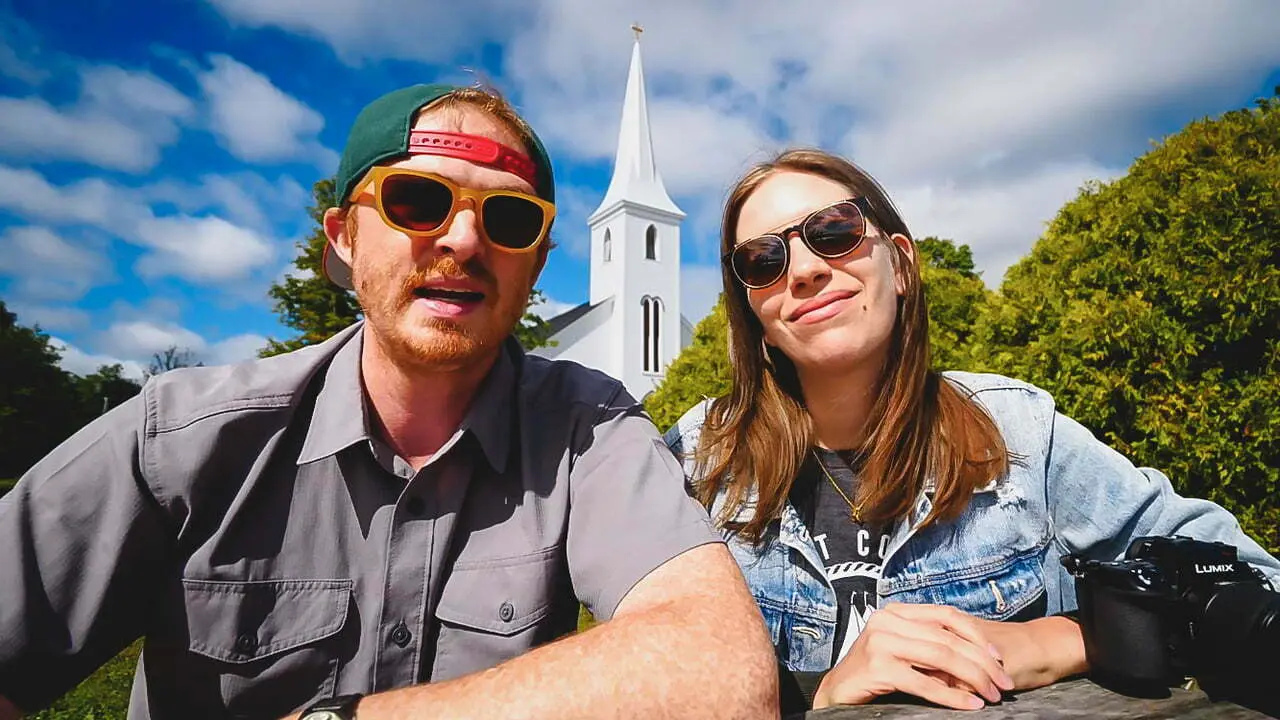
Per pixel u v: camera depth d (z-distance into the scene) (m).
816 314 0.66
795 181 0.70
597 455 0.55
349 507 0.52
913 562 0.68
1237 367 2.07
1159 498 0.65
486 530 0.54
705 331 6.62
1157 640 0.38
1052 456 0.69
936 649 0.41
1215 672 0.38
